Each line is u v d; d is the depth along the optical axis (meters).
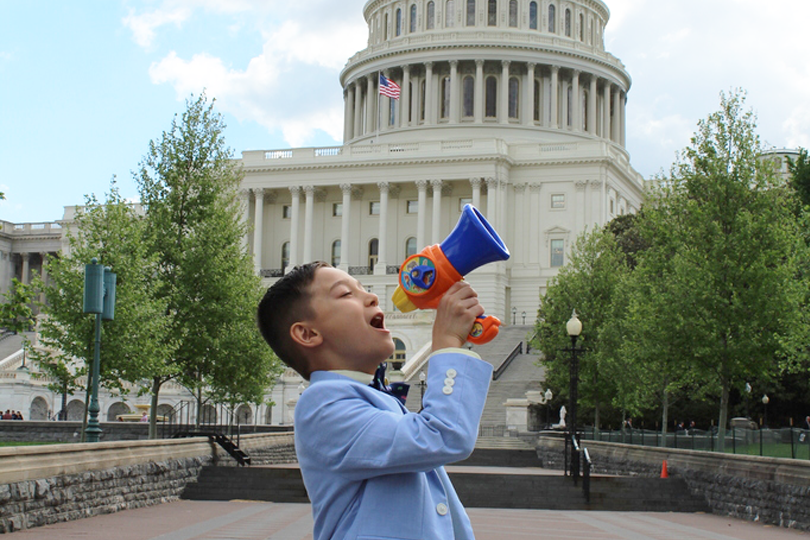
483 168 104.19
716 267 31.75
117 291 32.22
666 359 33.00
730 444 31.62
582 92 128.12
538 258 104.75
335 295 3.78
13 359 72.56
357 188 110.44
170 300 36.03
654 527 20.62
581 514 24.55
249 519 20.52
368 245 110.56
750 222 31.64
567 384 52.31
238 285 37.75
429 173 105.94
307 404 3.60
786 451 28.12
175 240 36.81
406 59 125.19
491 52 122.12
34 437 48.09
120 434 47.28
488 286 99.25
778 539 17.98
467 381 3.52
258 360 38.66
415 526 3.46
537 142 108.88
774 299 31.12
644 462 31.39
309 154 110.19
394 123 127.38
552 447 43.31
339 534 3.50
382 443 3.41
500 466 45.41
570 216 104.81
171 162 37.53
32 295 22.17
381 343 3.80
